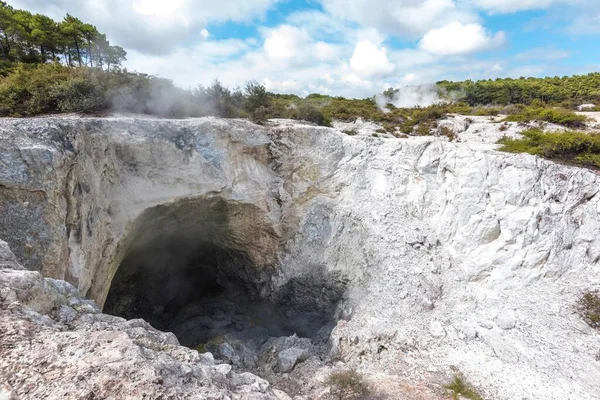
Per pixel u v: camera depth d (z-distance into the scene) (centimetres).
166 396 373
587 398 847
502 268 1233
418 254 1327
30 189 745
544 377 913
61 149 843
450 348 1048
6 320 420
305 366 1062
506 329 1078
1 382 338
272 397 504
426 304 1195
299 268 1520
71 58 2781
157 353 458
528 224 1239
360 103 4553
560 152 1510
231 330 1598
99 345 430
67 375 365
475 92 5003
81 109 1366
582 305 1098
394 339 1093
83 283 858
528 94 4466
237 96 2022
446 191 1413
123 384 368
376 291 1284
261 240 1550
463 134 2298
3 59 2292
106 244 1026
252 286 1662
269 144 1539
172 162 1223
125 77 1515
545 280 1187
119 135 1091
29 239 732
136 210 1130
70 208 844
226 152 1384
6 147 745
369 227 1416
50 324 477
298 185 1578
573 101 3453
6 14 2264
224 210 1441
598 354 968
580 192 1266
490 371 950
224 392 443
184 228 1442
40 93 1322
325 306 1482
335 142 1612
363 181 1540
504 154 1349
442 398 867
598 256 1207
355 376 956
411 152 1508
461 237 1330
